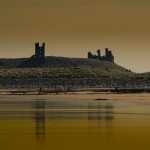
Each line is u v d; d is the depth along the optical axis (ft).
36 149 510.58
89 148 514.27
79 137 579.07
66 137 579.48
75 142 548.31
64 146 524.93
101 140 558.97
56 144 536.01
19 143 542.57
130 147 520.42
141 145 530.68
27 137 579.89
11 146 525.75
